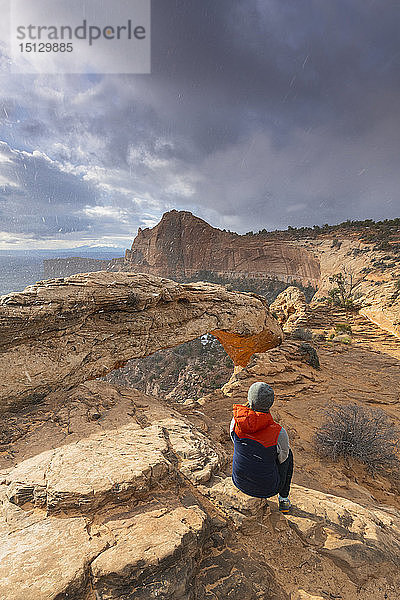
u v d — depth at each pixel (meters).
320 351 17.02
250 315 11.48
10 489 3.08
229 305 10.86
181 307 9.44
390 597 2.61
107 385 6.40
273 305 29.36
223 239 168.38
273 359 12.88
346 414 7.45
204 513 2.99
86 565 2.28
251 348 14.70
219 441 6.09
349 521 3.48
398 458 6.93
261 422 3.02
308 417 8.95
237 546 2.93
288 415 9.12
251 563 2.76
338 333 21.95
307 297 94.00
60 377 6.21
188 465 3.79
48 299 6.39
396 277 53.25
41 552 2.39
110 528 2.67
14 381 5.60
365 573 2.82
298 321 24.77
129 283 7.96
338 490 5.32
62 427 4.52
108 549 2.42
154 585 2.25
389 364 14.66
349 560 2.91
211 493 3.43
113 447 3.84
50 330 6.43
